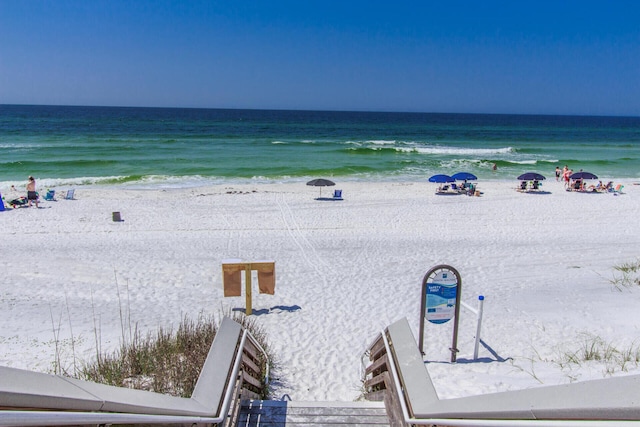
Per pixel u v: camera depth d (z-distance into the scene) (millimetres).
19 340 8719
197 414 3293
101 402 2260
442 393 6020
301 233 17719
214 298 11531
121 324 8828
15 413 1630
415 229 18547
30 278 12586
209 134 64812
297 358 8352
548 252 15547
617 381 1951
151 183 28078
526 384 6129
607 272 13273
